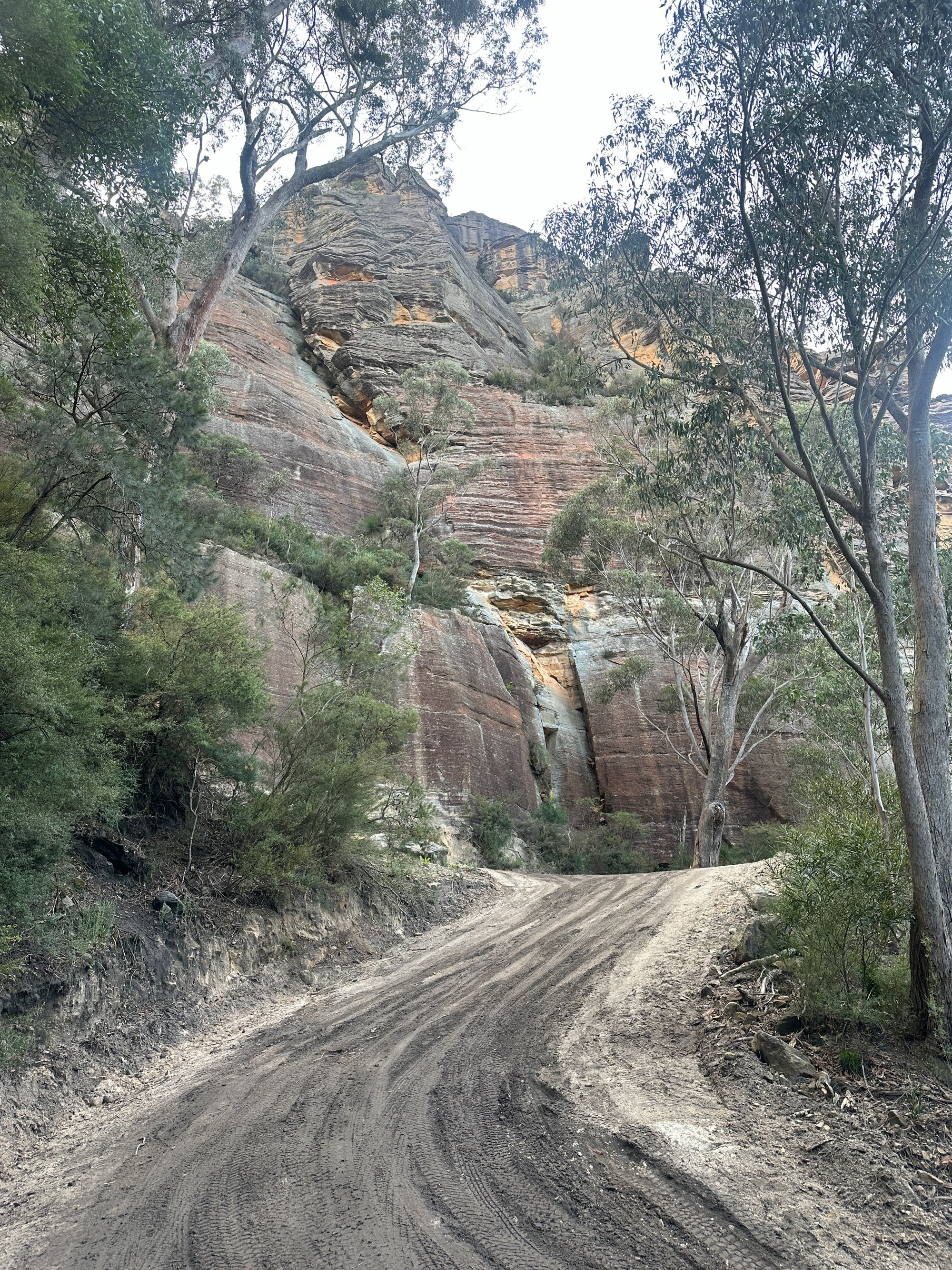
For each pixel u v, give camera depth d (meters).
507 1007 9.91
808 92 8.94
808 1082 7.10
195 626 12.33
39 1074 7.41
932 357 9.55
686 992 9.41
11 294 9.30
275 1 20.02
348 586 33.25
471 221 83.00
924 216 9.14
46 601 9.81
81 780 8.54
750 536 24.11
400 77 21.78
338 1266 4.57
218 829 12.59
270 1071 8.09
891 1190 5.59
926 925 7.79
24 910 7.89
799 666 27.36
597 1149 6.07
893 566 16.83
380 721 16.09
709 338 10.99
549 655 41.38
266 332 49.12
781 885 9.63
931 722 8.72
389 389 49.56
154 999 9.37
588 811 35.75
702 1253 4.76
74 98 9.12
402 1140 6.27
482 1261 4.61
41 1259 4.85
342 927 13.66
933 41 8.78
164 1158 6.21
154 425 12.20
